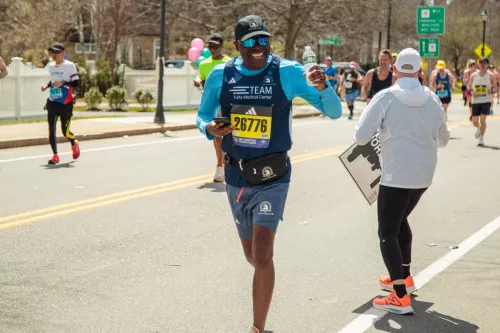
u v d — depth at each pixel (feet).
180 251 24.53
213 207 31.78
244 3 124.67
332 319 18.37
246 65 16.35
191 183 37.68
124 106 90.07
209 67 37.24
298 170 42.96
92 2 144.77
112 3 138.51
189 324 17.88
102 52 142.41
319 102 16.26
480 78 55.52
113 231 27.20
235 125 16.42
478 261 23.76
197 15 155.22
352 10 124.06
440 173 42.73
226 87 16.46
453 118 86.89
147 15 177.47
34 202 32.22
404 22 165.78
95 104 88.99
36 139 53.06
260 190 16.34
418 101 18.60
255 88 16.24
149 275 21.81
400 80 18.97
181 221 29.01
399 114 18.63
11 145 51.52
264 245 16.11
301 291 20.54
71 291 20.21
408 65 18.83
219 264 23.06
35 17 139.44
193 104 93.97
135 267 22.59
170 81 90.17
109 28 142.10
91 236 26.37
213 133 16.25
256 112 16.21
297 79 16.16
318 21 122.21
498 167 45.27
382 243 19.03
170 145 54.54
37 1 140.77
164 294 20.10
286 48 119.44
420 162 18.75
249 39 15.90
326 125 74.84
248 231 17.20
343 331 17.57
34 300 19.43
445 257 24.23
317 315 18.63
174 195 34.40
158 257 23.76
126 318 18.22
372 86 41.45
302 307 19.22
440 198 34.81
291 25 118.11
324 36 125.08
